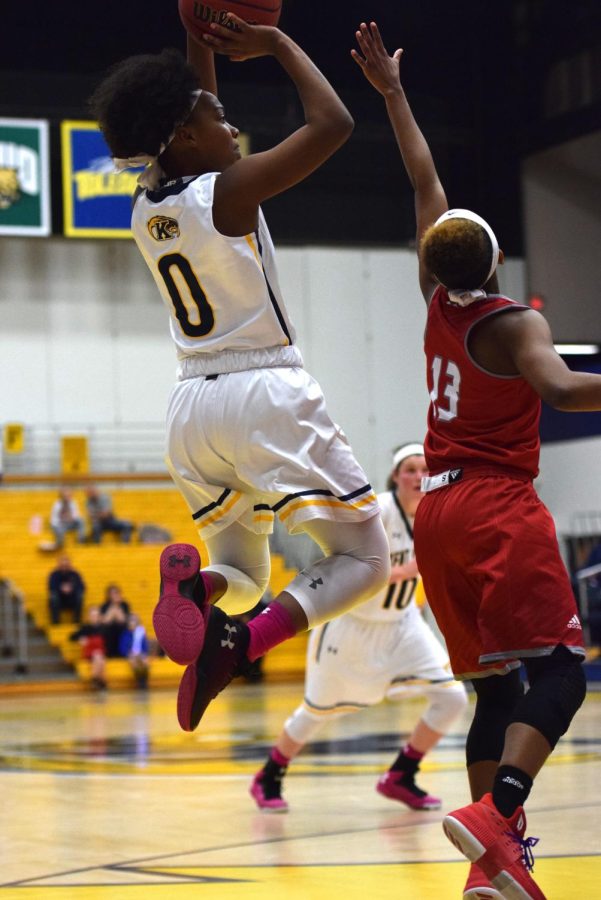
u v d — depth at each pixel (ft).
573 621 11.65
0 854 17.31
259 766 28.89
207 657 10.96
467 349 12.14
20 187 70.33
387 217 78.84
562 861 15.62
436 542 12.32
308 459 11.44
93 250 76.02
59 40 75.20
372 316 78.64
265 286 11.54
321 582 11.58
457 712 21.75
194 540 73.82
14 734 38.99
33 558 69.36
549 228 73.15
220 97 73.56
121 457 75.56
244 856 17.01
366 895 14.14
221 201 11.29
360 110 77.87
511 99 75.05
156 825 20.01
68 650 64.59
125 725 41.70
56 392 74.74
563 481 68.95
